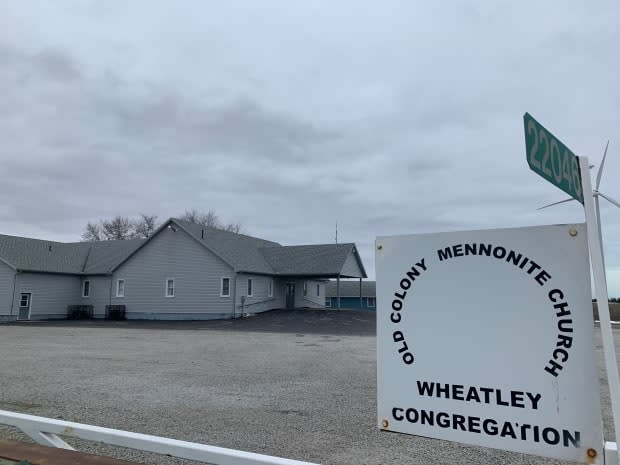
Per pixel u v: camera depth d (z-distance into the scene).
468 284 2.32
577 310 2.08
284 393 8.15
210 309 31.00
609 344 1.97
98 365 11.53
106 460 2.78
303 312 32.78
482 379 2.25
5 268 32.16
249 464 2.44
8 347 15.78
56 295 34.56
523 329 2.18
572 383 2.06
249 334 21.55
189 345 16.75
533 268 2.18
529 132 1.83
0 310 31.64
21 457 2.85
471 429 2.25
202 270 31.64
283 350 15.20
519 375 2.17
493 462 4.77
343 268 33.50
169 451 2.66
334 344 17.22
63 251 38.00
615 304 44.97
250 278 31.98
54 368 10.99
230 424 6.11
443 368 2.34
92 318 35.38
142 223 69.06
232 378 9.70
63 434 2.99
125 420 6.27
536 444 2.11
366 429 5.90
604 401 7.40
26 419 3.17
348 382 9.26
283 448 5.16
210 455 2.55
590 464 2.00
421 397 2.38
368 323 27.00
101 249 38.97
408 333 2.45
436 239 2.42
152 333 22.03
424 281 2.43
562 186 2.03
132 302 34.00
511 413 2.17
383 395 2.48
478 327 2.28
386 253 2.54
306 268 33.72
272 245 40.56
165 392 8.18
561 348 2.10
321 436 5.61
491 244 2.29
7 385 8.76
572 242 2.12
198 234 32.53
